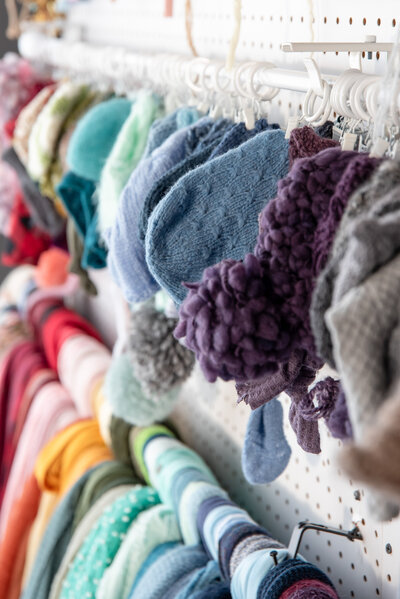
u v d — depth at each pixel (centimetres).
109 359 146
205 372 49
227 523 84
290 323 49
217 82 77
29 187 151
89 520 106
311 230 49
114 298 121
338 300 41
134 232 76
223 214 64
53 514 115
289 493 97
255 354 48
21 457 146
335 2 77
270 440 80
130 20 134
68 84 128
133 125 92
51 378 158
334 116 71
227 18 100
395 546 74
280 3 87
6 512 146
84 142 104
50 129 125
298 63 84
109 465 116
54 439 130
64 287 180
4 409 174
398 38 50
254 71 70
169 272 65
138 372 97
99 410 127
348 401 39
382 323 38
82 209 116
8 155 152
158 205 65
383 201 44
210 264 65
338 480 84
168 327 95
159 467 104
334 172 50
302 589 66
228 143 70
